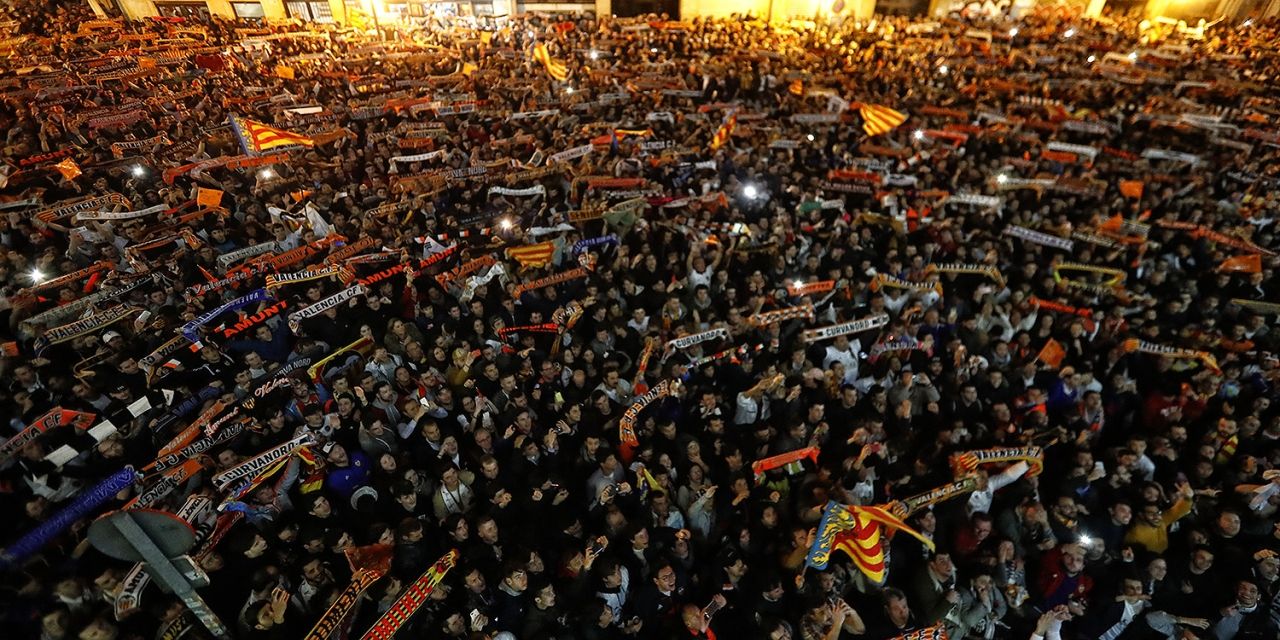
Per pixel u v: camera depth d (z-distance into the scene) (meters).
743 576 5.07
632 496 5.72
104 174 11.99
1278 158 13.45
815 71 21.44
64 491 5.23
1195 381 7.12
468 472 5.69
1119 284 9.06
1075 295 8.41
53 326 7.39
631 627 4.76
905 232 10.09
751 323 7.70
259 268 8.38
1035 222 10.60
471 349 7.32
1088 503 5.84
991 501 5.84
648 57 23.27
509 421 6.38
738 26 29.75
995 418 6.58
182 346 6.92
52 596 4.18
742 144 13.76
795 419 6.37
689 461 5.93
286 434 6.06
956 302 8.47
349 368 7.03
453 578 4.98
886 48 25.02
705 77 19.56
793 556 5.05
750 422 6.75
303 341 7.29
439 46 25.27
